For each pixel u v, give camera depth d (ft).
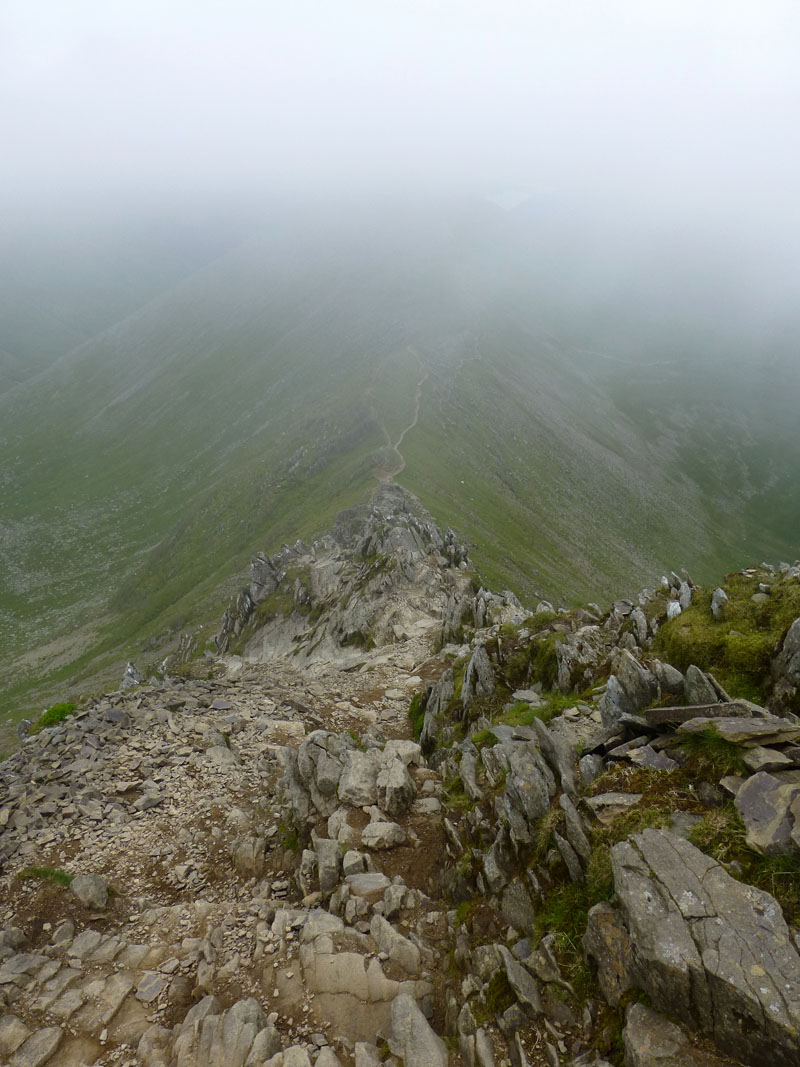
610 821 33.27
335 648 162.61
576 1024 27.37
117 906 45.96
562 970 29.27
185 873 50.24
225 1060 30.83
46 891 46.68
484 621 114.52
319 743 60.29
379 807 50.70
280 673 139.23
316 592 238.68
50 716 82.53
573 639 67.00
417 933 37.70
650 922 26.48
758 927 25.25
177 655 419.33
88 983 37.52
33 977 38.19
